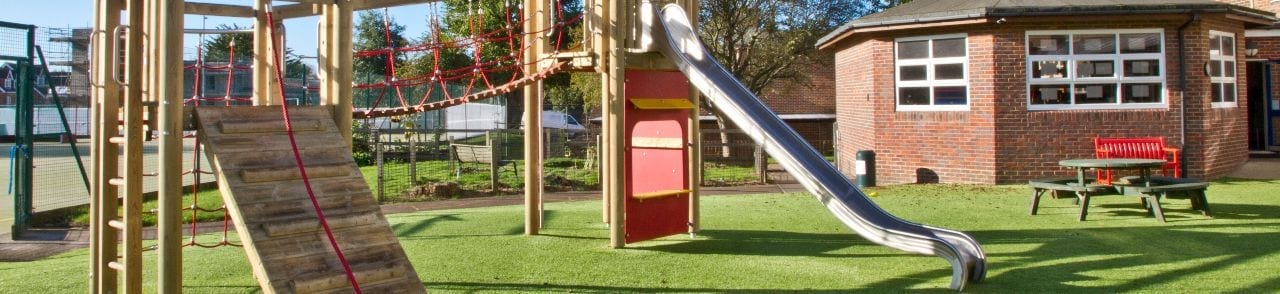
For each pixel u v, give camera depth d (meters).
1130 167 10.12
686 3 9.48
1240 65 16.48
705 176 18.00
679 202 9.07
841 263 7.48
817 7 24.81
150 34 5.67
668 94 9.09
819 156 7.48
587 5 9.08
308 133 5.71
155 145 28.59
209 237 9.66
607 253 8.14
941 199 12.68
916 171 15.64
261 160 5.31
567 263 7.61
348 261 5.01
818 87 31.27
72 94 16.67
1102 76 14.77
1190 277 6.61
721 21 23.52
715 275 7.01
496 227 10.10
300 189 5.28
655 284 6.66
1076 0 14.85
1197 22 14.71
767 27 23.80
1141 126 14.76
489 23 25.44
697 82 8.17
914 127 15.65
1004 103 14.62
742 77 24.14
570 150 23.75
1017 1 14.88
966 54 14.93
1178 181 10.50
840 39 18.11
